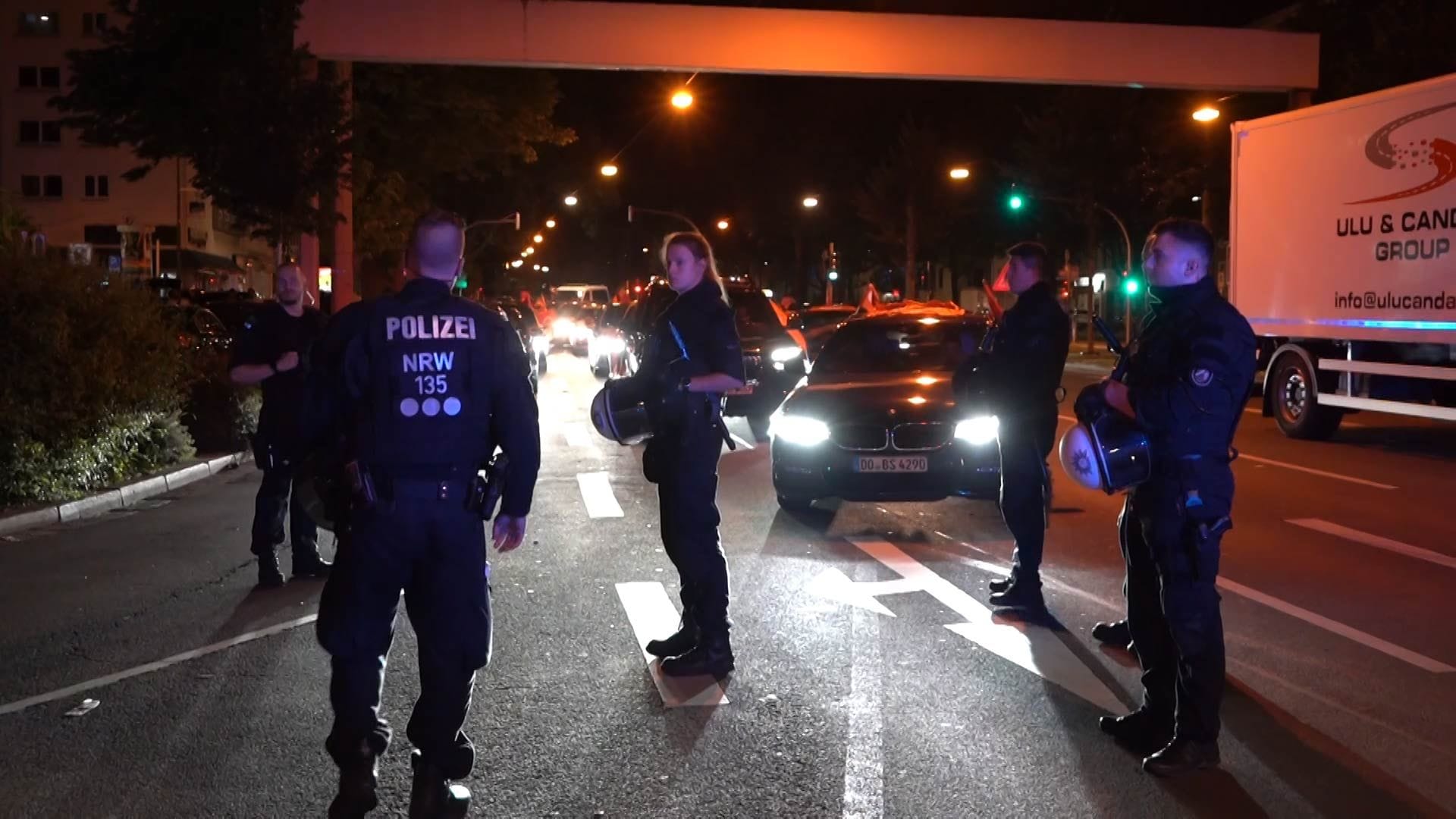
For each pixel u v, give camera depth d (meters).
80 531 10.33
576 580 8.31
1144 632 5.11
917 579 8.21
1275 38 23.19
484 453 4.14
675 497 6.02
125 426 12.53
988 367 7.07
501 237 52.22
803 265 65.44
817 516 10.61
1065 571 8.46
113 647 6.71
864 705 5.64
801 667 6.23
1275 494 11.84
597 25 21.25
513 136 32.25
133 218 69.44
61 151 69.50
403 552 4.04
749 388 6.08
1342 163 15.51
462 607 4.09
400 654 6.53
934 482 9.82
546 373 33.50
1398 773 4.87
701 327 5.89
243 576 8.48
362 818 4.14
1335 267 15.68
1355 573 8.44
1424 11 26.52
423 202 33.28
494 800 4.62
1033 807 4.55
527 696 5.81
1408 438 16.86
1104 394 4.88
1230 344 4.65
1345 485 12.47
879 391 10.34
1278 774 4.86
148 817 4.51
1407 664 6.34
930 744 5.17
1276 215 16.78
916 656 6.41
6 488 10.69
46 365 11.09
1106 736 5.25
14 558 9.14
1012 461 7.04
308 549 8.34
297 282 7.82
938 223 55.62
